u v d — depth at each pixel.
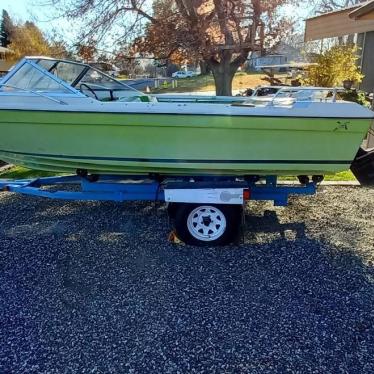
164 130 3.36
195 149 3.44
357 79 10.57
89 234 3.82
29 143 3.62
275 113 3.25
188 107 3.27
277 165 3.50
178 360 2.18
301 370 2.11
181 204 3.49
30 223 4.09
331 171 3.54
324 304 2.67
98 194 3.82
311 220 4.09
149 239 3.70
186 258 3.32
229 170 3.57
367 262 3.23
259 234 3.77
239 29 7.43
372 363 2.15
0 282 2.97
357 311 2.59
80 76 4.09
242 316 2.55
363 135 3.36
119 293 2.82
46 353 2.25
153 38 7.52
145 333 2.40
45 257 3.35
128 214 4.32
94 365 2.15
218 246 3.52
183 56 7.84
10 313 2.60
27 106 3.39
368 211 4.30
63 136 3.51
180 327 2.45
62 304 2.69
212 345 2.29
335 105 3.28
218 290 2.84
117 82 4.36
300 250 3.43
